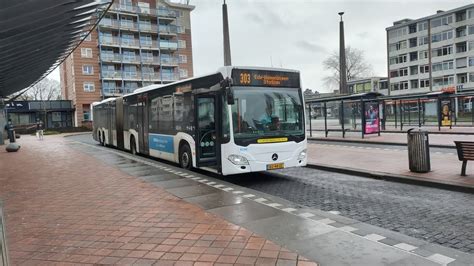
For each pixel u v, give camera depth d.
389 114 41.62
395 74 82.50
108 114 22.22
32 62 16.62
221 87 9.65
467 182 8.40
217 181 9.74
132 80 69.50
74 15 10.54
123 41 68.56
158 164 13.30
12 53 12.48
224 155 9.61
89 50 65.56
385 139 20.48
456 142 9.21
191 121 11.20
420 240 5.16
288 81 10.27
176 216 6.28
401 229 5.69
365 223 6.04
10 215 6.73
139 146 16.12
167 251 4.75
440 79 73.31
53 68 23.41
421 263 4.32
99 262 4.50
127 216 6.38
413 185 9.06
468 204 7.07
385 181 9.73
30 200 7.89
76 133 52.25
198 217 6.18
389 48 83.44
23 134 52.25
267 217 6.19
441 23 72.50
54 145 24.95
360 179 10.17
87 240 5.28
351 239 5.12
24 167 13.41
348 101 25.84
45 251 4.92
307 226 5.69
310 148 17.67
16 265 4.48
